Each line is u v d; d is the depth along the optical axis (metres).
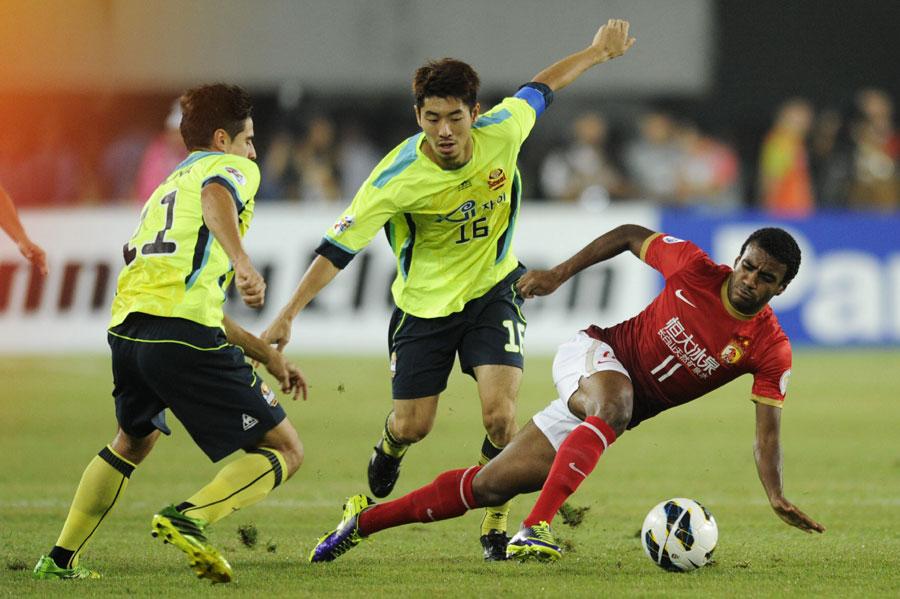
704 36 66.31
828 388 45.44
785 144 60.22
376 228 19.58
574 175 59.91
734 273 17.80
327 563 18.58
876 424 37.78
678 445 34.31
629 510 24.50
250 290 16.05
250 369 17.23
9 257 52.78
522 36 65.81
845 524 22.81
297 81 65.94
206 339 16.73
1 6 62.41
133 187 60.84
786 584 16.73
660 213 54.19
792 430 36.66
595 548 20.23
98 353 52.88
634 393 18.94
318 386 44.84
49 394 43.00
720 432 36.94
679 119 69.06
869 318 54.06
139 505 24.73
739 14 68.00
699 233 54.28
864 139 61.75
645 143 61.06
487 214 20.23
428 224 20.16
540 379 46.28
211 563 15.57
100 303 53.00
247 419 16.98
